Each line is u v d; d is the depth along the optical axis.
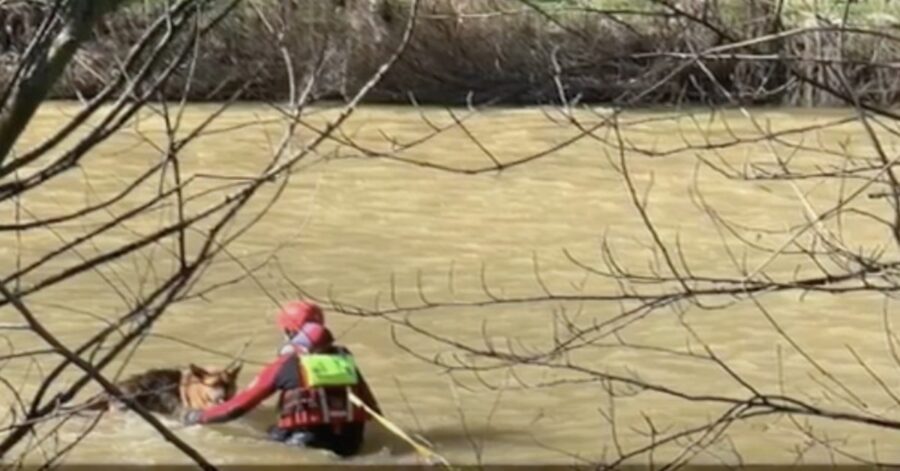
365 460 12.55
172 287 4.44
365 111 27.03
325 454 12.50
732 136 8.26
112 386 4.44
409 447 12.59
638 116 10.77
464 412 13.16
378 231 21.00
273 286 17.06
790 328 15.41
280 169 4.58
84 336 13.41
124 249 4.39
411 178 24.33
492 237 21.22
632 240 20.88
